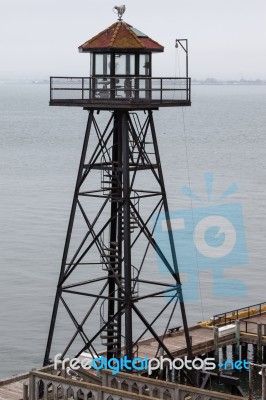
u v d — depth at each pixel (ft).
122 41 296.92
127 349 287.28
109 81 298.15
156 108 300.40
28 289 474.08
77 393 250.78
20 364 374.02
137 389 255.09
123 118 292.81
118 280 296.30
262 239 600.39
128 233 286.87
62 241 592.19
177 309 448.65
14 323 420.77
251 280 502.38
